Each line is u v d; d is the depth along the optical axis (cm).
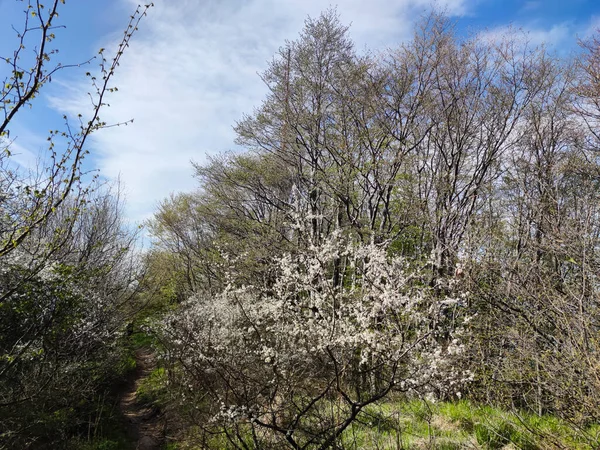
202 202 1992
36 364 734
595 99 1041
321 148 1407
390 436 620
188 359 796
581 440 490
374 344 544
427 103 1272
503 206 1223
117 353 1171
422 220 1118
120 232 1430
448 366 596
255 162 1552
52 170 406
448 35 1296
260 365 720
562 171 915
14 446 658
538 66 1292
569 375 498
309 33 1387
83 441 832
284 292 723
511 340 657
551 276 666
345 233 1130
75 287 756
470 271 746
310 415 589
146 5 416
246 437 679
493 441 573
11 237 416
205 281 1895
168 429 945
